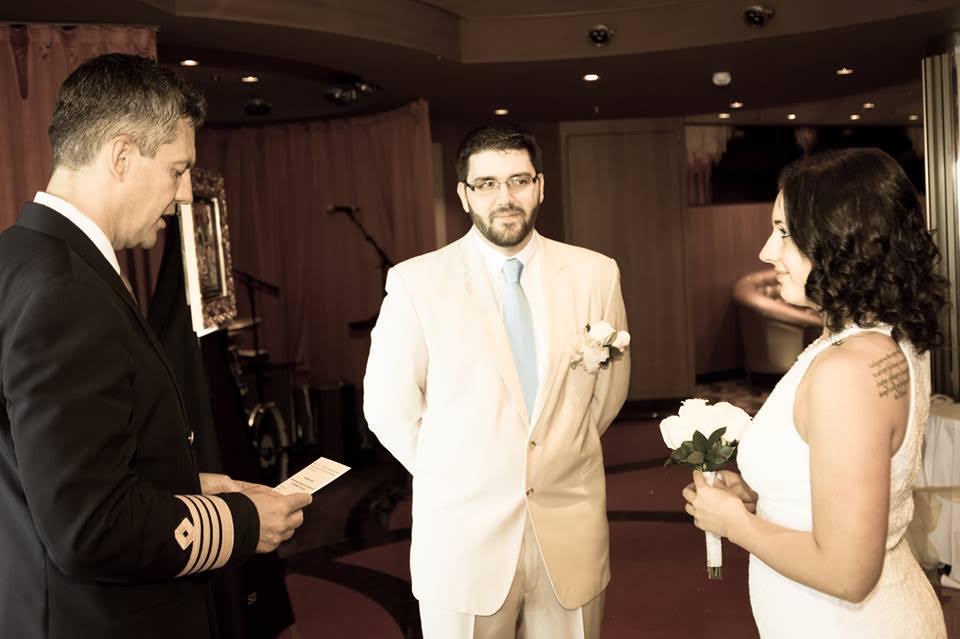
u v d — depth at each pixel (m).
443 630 2.30
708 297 11.27
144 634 1.44
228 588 2.91
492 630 2.30
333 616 4.29
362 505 6.25
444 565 2.29
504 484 2.29
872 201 1.49
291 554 5.24
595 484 2.43
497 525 2.27
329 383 7.88
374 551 5.25
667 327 9.52
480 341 2.32
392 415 2.40
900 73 7.41
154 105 1.52
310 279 8.58
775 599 1.62
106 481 1.31
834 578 1.39
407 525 5.75
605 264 2.53
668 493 6.25
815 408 1.43
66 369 1.30
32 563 1.39
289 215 8.57
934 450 4.57
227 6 5.00
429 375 2.36
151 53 4.99
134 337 1.46
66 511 1.27
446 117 8.78
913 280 1.49
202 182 5.91
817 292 1.52
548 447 2.31
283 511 1.61
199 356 2.58
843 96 8.55
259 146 8.58
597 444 2.47
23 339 1.30
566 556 2.30
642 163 9.41
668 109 8.91
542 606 2.35
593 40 6.35
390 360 2.37
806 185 1.54
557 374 2.33
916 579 1.57
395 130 8.05
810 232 1.52
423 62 6.39
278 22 5.19
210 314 5.91
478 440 2.29
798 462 1.53
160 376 1.51
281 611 3.63
